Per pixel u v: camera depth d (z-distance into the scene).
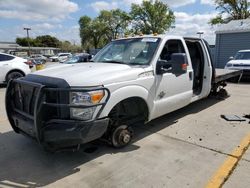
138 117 4.49
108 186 3.22
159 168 3.63
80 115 3.42
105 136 4.18
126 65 4.45
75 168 3.68
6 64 10.92
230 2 39.03
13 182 3.36
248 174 3.42
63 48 99.44
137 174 3.48
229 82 11.79
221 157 3.93
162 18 59.00
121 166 3.71
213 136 4.80
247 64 11.58
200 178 3.35
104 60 5.06
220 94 7.97
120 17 71.12
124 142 4.27
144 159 3.91
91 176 3.46
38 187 3.24
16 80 3.98
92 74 3.80
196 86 6.30
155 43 4.84
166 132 5.04
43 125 3.42
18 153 4.18
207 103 7.43
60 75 3.79
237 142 4.49
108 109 3.69
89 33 75.44
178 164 3.73
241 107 6.96
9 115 4.11
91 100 3.46
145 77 4.33
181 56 4.47
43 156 4.07
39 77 3.86
